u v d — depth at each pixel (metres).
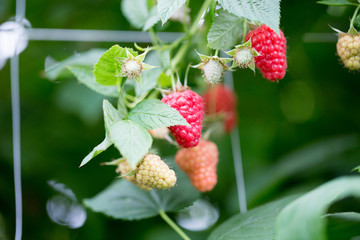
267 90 0.50
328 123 0.50
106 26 0.48
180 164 0.39
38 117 0.47
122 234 0.47
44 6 0.48
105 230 0.47
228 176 0.48
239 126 0.50
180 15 0.42
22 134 0.47
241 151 0.50
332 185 0.29
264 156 0.50
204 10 0.38
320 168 0.48
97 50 0.42
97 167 0.47
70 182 0.47
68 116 0.47
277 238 0.30
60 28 0.48
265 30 0.35
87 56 0.41
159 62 0.40
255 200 0.48
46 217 0.47
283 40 0.36
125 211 0.42
